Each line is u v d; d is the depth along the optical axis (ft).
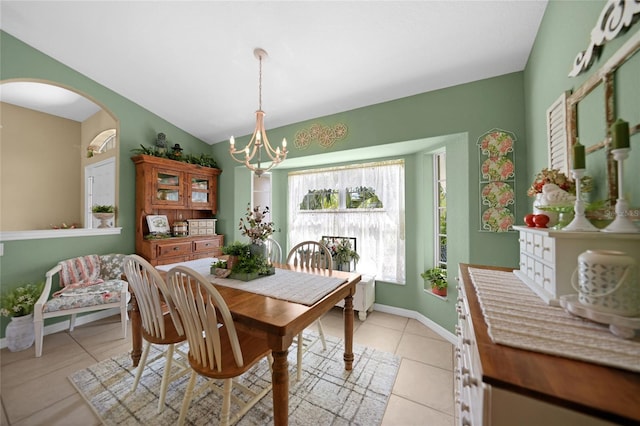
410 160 9.46
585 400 1.52
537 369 1.80
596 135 3.35
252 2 5.52
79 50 7.61
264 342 4.69
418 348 7.14
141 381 5.66
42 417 4.66
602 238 2.65
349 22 5.65
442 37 5.72
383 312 9.93
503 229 6.48
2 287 7.29
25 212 12.57
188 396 4.23
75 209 13.99
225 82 8.46
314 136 9.75
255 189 13.09
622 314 2.20
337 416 4.72
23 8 6.28
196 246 11.23
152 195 10.12
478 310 2.87
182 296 3.94
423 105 7.55
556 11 4.43
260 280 5.68
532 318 2.54
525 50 5.77
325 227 11.40
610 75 3.05
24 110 12.55
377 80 7.39
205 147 13.00
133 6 6.03
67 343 7.38
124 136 9.86
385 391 5.38
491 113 6.63
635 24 2.67
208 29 6.42
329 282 5.54
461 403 3.04
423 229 9.04
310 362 6.45
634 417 1.39
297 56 6.85
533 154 5.71
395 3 5.11
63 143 13.67
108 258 9.07
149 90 9.32
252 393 4.33
